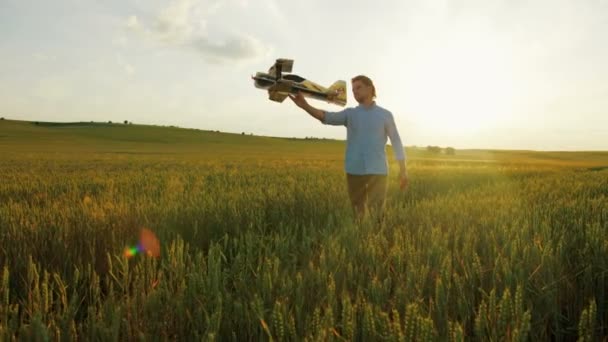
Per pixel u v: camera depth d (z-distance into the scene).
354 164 5.40
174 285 2.76
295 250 3.59
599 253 3.00
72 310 2.06
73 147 70.75
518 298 1.94
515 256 2.91
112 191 8.51
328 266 2.80
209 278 2.42
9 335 1.83
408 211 5.38
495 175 17.64
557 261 2.87
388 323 1.81
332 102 5.07
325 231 4.12
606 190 9.54
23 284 2.97
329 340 1.79
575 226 4.11
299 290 2.33
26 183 11.09
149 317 2.24
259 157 46.09
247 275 2.76
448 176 16.00
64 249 3.52
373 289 2.33
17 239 3.81
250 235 3.62
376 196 5.40
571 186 10.48
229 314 2.23
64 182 11.34
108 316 2.15
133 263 3.42
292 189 8.63
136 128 127.69
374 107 5.43
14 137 92.38
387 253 3.31
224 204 5.81
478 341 1.94
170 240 4.04
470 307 2.38
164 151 64.12
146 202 6.25
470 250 3.24
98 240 4.04
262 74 4.70
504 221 4.34
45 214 4.95
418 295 2.37
